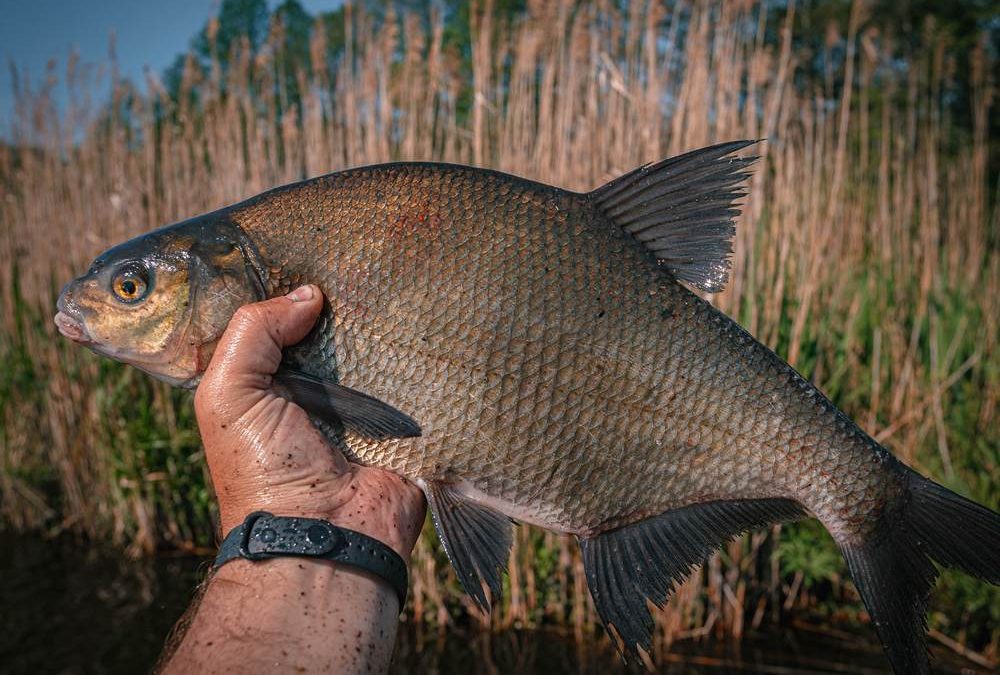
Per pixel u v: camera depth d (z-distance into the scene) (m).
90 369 1.18
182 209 1.15
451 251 0.35
